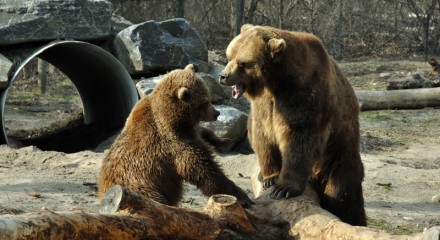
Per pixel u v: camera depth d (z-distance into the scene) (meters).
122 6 31.78
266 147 9.25
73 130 20.86
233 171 14.47
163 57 19.89
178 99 9.03
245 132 17.39
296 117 8.67
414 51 34.31
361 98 24.30
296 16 34.47
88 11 19.61
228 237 7.69
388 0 34.88
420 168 16.88
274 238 8.09
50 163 14.73
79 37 19.48
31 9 18.98
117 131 19.52
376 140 19.88
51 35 19.05
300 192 8.52
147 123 9.06
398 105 24.38
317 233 7.73
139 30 19.88
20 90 29.95
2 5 19.08
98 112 21.00
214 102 19.41
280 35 9.00
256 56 8.97
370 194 13.34
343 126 9.26
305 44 9.00
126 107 19.31
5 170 14.00
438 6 35.66
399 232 10.79
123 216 7.09
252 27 9.40
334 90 9.05
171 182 9.04
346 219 9.50
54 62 21.34
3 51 19.03
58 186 12.49
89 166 14.50
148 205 7.32
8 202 10.80
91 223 6.80
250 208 8.52
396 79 25.86
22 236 6.20
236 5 30.02
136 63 19.77
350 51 34.62
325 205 9.54
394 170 15.32
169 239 7.36
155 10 32.19
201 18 33.47
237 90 9.20
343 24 34.88
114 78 19.25
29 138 20.06
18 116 24.61
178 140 8.96
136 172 8.84
